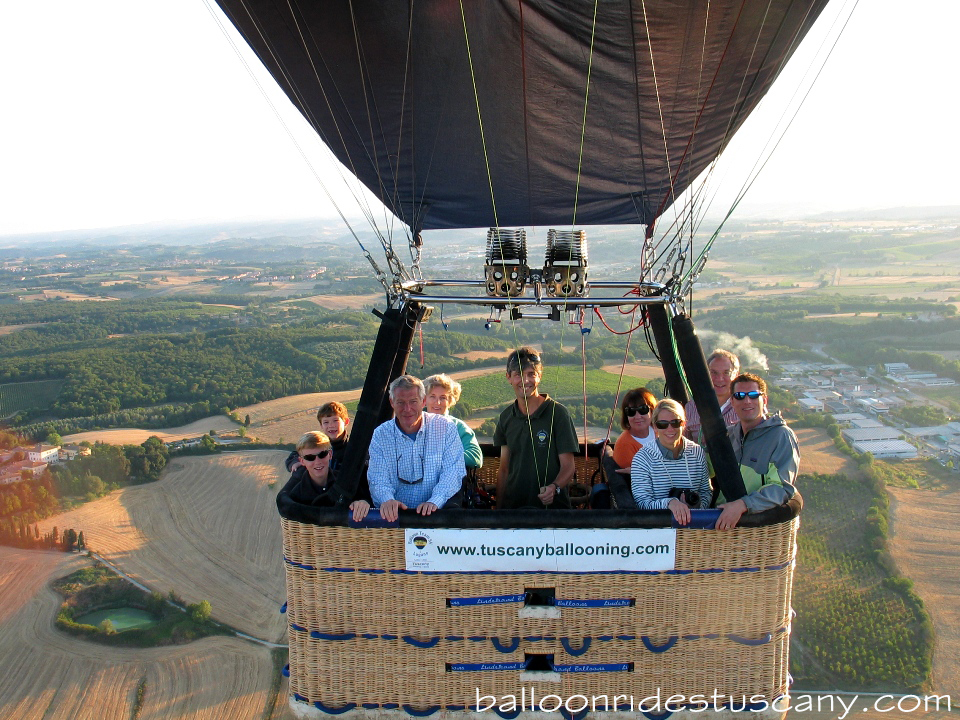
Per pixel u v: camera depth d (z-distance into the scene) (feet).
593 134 12.66
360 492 11.12
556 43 11.40
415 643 9.67
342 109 12.35
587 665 9.66
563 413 12.91
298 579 9.70
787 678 9.93
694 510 9.37
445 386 13.26
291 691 10.09
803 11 10.52
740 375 11.05
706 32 10.93
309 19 11.05
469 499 12.89
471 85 12.02
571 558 9.42
